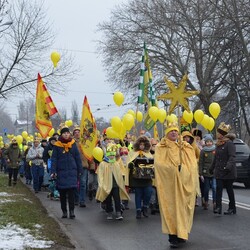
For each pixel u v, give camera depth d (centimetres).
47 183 1627
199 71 3659
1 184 1870
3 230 802
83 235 852
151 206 1079
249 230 866
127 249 740
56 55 1347
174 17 3659
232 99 3612
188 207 734
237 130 3541
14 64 2350
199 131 1252
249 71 3161
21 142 2200
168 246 753
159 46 3922
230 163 1016
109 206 1022
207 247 736
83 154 1268
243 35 3231
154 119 1262
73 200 1027
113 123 1180
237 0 3061
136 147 1020
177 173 732
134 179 1012
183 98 812
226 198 1345
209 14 3419
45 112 1450
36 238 749
